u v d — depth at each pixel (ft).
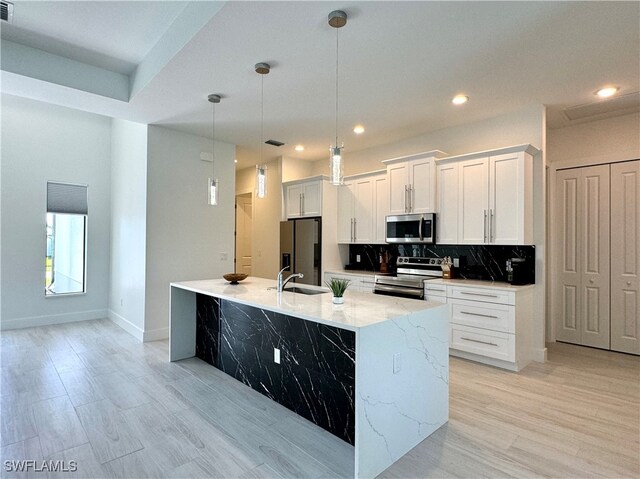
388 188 15.58
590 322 14.24
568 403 9.16
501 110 12.77
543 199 12.40
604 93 11.28
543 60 9.18
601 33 7.97
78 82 10.90
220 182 16.66
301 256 18.37
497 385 10.32
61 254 17.78
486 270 13.96
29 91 11.02
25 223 16.57
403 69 9.62
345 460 6.82
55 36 9.58
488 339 11.84
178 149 15.24
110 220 18.85
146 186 14.30
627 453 6.97
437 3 6.89
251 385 10.16
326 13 7.14
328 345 7.93
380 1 6.79
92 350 13.29
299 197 18.90
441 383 8.13
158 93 11.15
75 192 17.94
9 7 8.24
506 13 7.23
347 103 12.07
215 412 8.66
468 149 14.14
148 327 14.42
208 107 12.39
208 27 7.62
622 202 13.48
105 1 8.07
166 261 14.87
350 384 7.46
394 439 6.84
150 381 10.50
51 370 11.25
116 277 17.75
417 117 13.46
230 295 9.52
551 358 12.79
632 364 12.17
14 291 16.30
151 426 7.95
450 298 12.84
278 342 9.26
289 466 6.60
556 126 14.61
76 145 17.95
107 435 7.55
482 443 7.37
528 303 12.24
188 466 6.56
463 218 13.29
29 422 8.04
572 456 6.88
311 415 8.29
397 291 14.32
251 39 8.10
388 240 15.42
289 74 9.86
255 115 13.24
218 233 16.56
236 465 6.61
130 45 10.02
